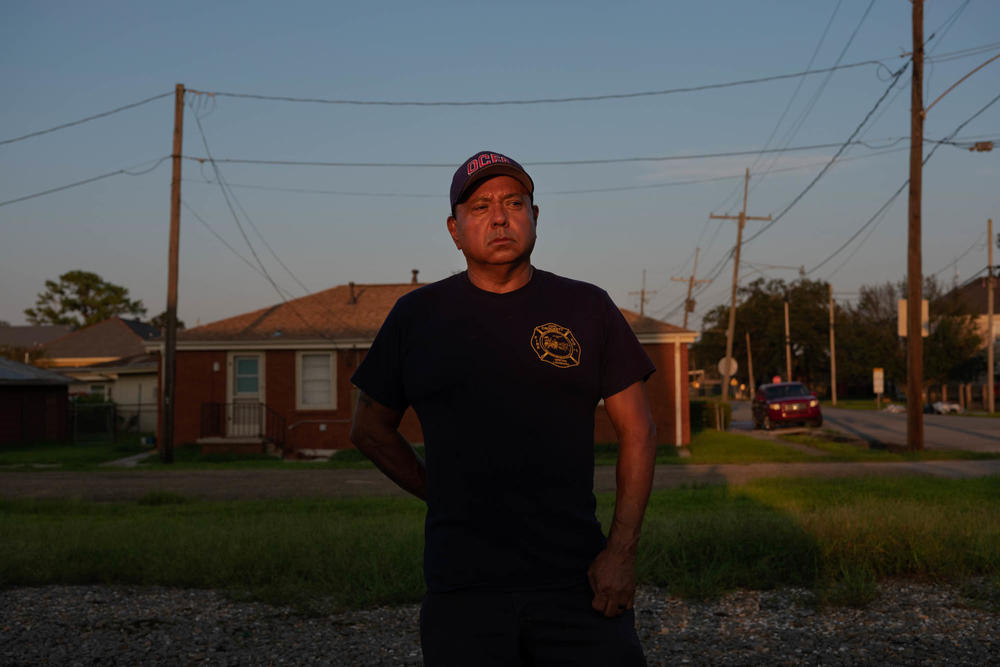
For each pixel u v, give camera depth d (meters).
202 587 5.93
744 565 5.93
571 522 2.02
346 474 16.97
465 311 2.08
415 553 6.23
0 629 4.87
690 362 89.06
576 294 2.14
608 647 1.96
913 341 18.84
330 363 23.45
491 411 2.01
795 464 16.91
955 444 21.66
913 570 6.00
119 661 4.28
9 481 15.92
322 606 5.30
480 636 1.96
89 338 54.34
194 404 23.67
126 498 12.92
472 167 2.09
